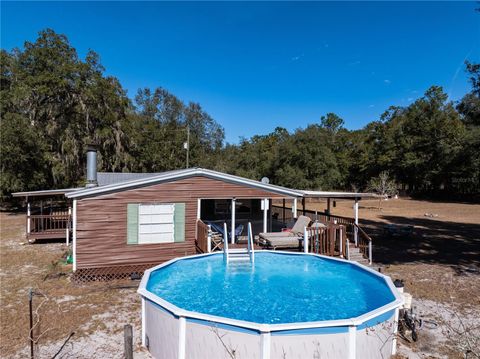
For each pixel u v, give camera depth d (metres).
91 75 28.67
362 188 55.34
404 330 7.28
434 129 47.16
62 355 6.35
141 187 11.64
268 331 5.30
